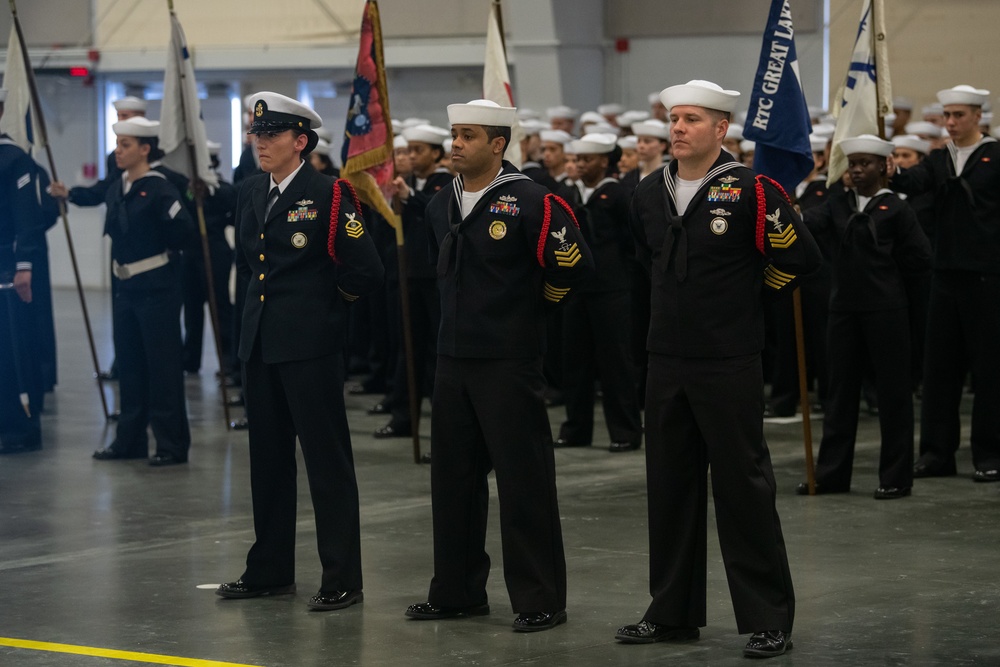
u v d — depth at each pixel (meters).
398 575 6.75
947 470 9.31
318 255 6.21
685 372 5.46
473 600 6.01
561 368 12.78
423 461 9.86
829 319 8.76
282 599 6.32
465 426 5.89
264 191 6.32
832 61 18.92
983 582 6.51
